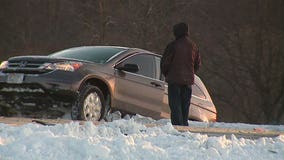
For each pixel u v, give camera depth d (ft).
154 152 54.08
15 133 53.93
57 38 344.90
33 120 73.51
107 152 50.47
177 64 91.30
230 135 73.87
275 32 307.17
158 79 109.19
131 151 53.16
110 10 313.94
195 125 102.73
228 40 311.47
